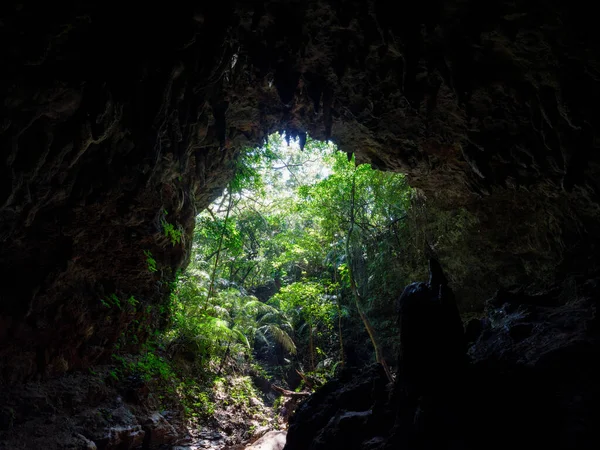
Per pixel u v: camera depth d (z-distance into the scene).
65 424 6.55
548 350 3.68
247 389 12.16
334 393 4.36
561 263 7.57
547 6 4.05
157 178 6.61
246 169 11.02
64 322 7.17
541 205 7.50
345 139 8.55
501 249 9.45
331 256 15.21
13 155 4.22
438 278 3.75
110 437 6.89
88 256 7.25
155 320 10.15
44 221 5.96
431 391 3.36
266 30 5.20
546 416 3.06
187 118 5.83
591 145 5.00
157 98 4.79
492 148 6.62
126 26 4.12
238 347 13.60
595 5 3.82
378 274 13.70
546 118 5.20
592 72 4.39
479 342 5.02
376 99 6.54
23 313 6.36
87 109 4.37
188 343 11.16
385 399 3.74
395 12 4.60
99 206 6.16
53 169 4.92
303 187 12.85
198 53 4.89
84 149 4.80
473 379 3.44
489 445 2.98
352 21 5.00
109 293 8.26
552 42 4.39
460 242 10.45
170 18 4.27
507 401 3.22
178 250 9.78
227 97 6.76
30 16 3.50
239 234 13.48
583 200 6.18
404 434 3.27
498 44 4.80
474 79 5.32
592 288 4.85
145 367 8.94
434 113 6.66
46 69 3.96
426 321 3.50
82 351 7.79
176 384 9.94
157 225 7.67
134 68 4.43
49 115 4.32
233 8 4.78
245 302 15.23
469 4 4.41
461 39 4.86
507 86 5.34
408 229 12.68
